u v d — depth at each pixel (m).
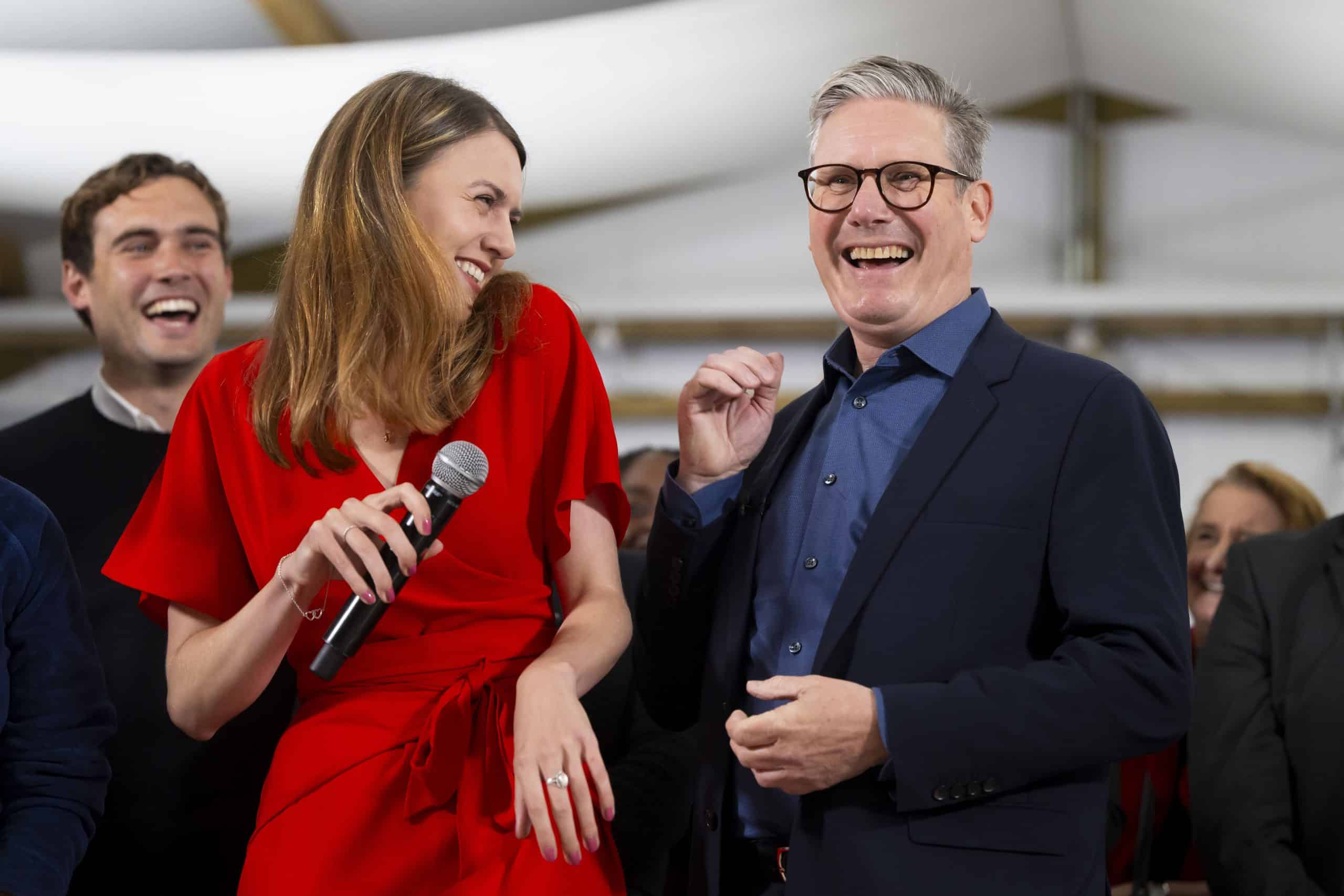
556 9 6.05
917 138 1.65
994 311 1.70
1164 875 2.77
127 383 2.64
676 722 1.83
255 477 1.56
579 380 1.62
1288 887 2.00
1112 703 1.39
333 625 1.37
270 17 5.63
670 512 1.71
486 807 1.44
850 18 5.64
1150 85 6.93
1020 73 6.85
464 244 1.57
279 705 2.16
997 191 7.26
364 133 1.58
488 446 1.54
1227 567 2.32
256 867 1.47
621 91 5.82
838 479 1.64
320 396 1.52
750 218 7.34
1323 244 6.98
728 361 1.67
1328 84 5.96
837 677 1.50
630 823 1.97
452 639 1.50
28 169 5.80
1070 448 1.50
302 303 1.55
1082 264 7.12
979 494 1.50
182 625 1.59
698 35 5.56
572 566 1.60
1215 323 6.96
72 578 1.66
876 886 1.41
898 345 1.66
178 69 5.28
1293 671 2.13
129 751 2.14
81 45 5.71
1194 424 6.94
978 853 1.42
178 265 2.62
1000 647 1.46
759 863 1.59
